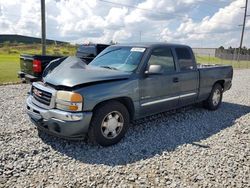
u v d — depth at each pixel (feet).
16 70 51.42
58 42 139.85
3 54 142.20
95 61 18.25
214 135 16.96
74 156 13.08
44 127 14.01
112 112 14.42
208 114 22.34
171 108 18.74
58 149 13.75
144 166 12.29
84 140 14.96
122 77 14.82
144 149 14.26
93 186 10.46
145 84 15.93
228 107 25.59
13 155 12.67
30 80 30.83
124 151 13.93
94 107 13.66
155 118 20.11
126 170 11.85
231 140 16.08
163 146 14.79
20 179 10.76
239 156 13.69
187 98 19.92
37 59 29.89
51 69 17.08
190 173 11.73
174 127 18.26
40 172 11.38
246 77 57.67
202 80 21.29
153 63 16.74
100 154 13.44
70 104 12.91
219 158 13.38
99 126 13.88
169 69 18.10
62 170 11.65
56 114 13.12
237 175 11.71
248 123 20.04
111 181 10.87
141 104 15.97
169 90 17.85
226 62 136.67
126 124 15.21
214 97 23.63
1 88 30.81
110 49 18.79
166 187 10.57
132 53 16.97
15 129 16.28
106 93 13.79
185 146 14.88
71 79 13.58
